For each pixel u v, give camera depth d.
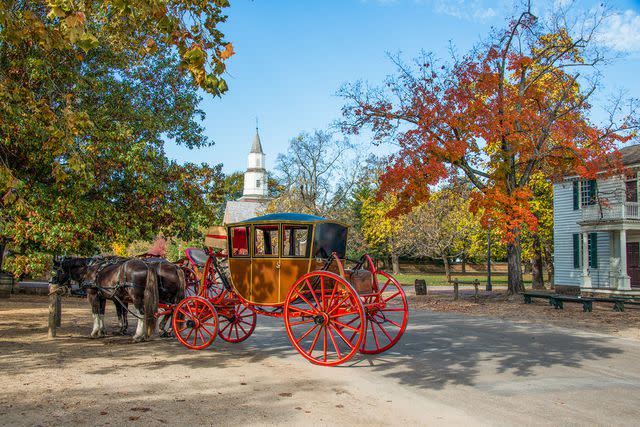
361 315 8.34
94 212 13.30
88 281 11.84
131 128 14.63
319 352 10.36
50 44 7.99
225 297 11.20
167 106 18.42
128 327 14.13
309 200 43.44
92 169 13.11
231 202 83.06
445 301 23.72
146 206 15.27
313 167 44.16
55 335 12.05
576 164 22.77
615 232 27.58
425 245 46.56
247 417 5.90
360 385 7.52
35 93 12.91
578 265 29.53
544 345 11.21
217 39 8.06
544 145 23.48
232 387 7.30
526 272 66.00
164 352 10.12
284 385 7.46
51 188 12.63
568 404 6.59
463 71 22.09
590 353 10.25
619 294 24.59
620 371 8.59
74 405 6.25
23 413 5.91
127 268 11.33
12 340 11.52
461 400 6.75
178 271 11.55
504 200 20.97
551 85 24.16
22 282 31.97
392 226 49.59
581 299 18.44
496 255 50.94
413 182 21.80
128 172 13.91
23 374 7.92
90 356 9.55
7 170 9.34
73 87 13.54
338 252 10.02
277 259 9.50
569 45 23.34
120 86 15.77
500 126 21.42
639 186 26.95
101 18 11.95
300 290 9.19
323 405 6.45
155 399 6.59
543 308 19.62
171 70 18.11
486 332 13.31
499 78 22.88
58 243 12.24
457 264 74.88
